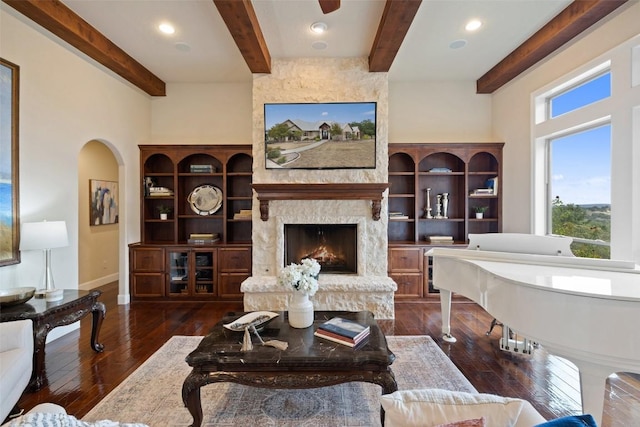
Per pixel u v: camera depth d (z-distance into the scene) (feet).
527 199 13.20
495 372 8.30
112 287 16.61
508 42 11.95
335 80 13.04
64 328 10.68
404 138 15.87
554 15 10.21
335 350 6.31
